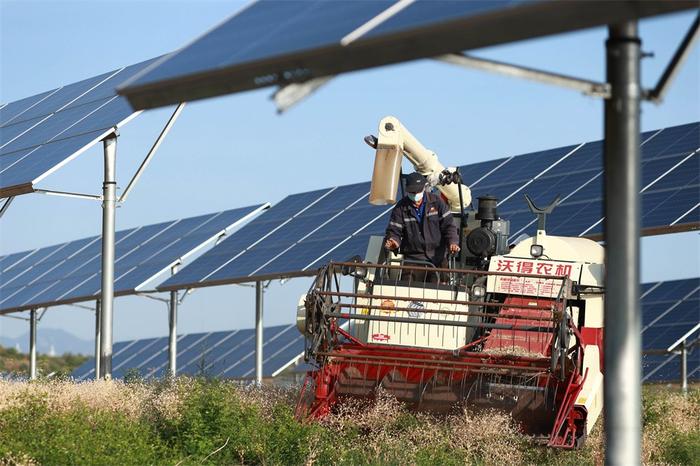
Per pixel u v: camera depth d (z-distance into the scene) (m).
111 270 23.08
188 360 47.34
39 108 30.25
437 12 7.82
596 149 31.75
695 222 25.31
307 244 33.81
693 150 29.17
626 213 8.27
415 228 18.62
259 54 8.31
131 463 13.31
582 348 15.97
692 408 20.98
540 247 18.06
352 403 16.86
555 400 16.23
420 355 16.67
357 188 37.75
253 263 34.34
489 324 16.17
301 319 18.11
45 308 42.53
